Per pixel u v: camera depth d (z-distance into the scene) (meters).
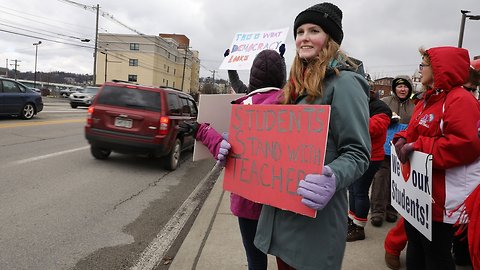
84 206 4.84
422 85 2.62
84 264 3.30
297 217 1.73
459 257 3.25
